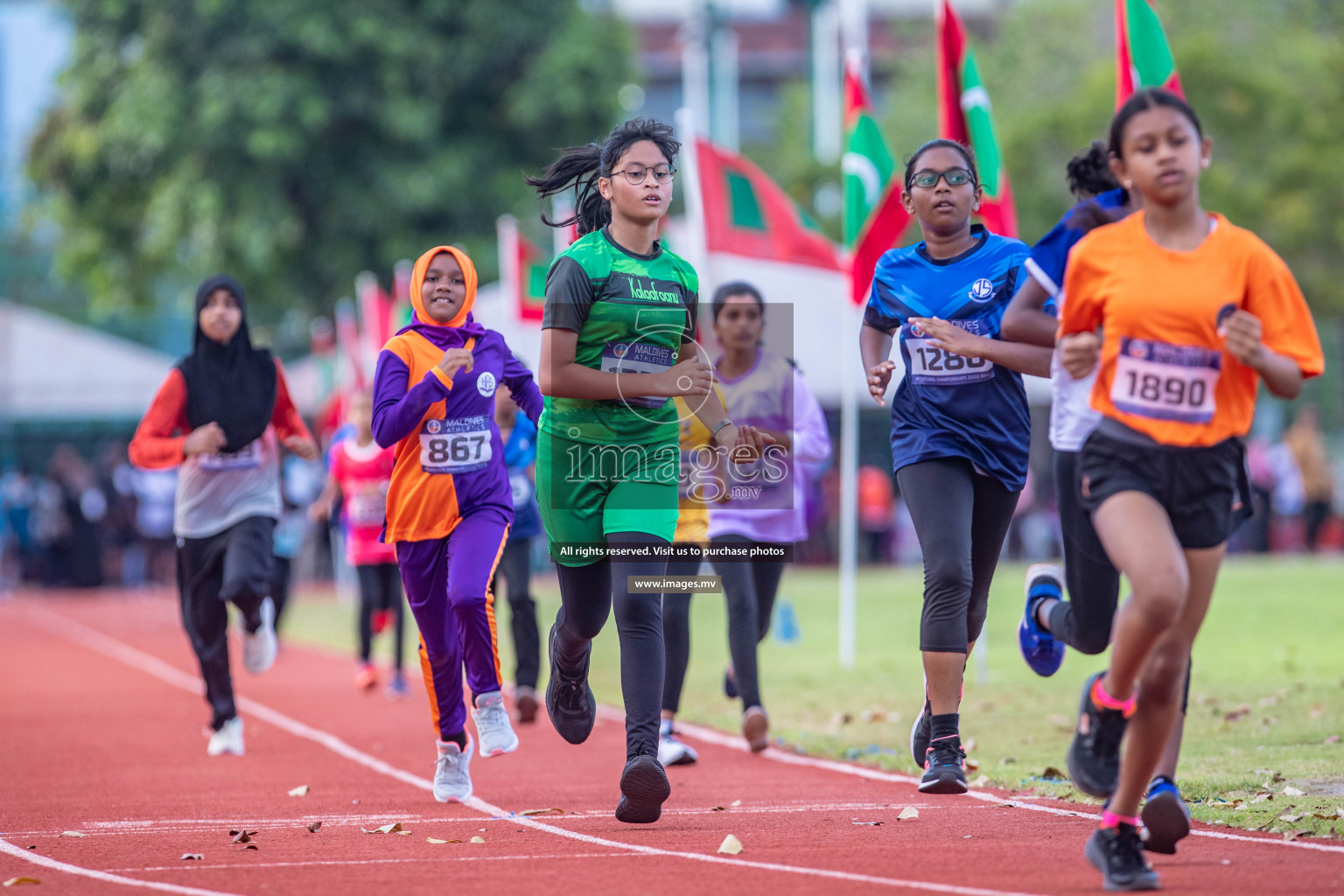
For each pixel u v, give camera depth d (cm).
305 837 1541
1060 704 2523
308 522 6825
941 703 1552
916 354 1623
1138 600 1127
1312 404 8319
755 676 2100
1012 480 1622
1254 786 1664
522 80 8450
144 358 8119
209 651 2223
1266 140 8506
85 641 4756
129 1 8400
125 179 8712
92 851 1480
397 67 8175
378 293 5231
